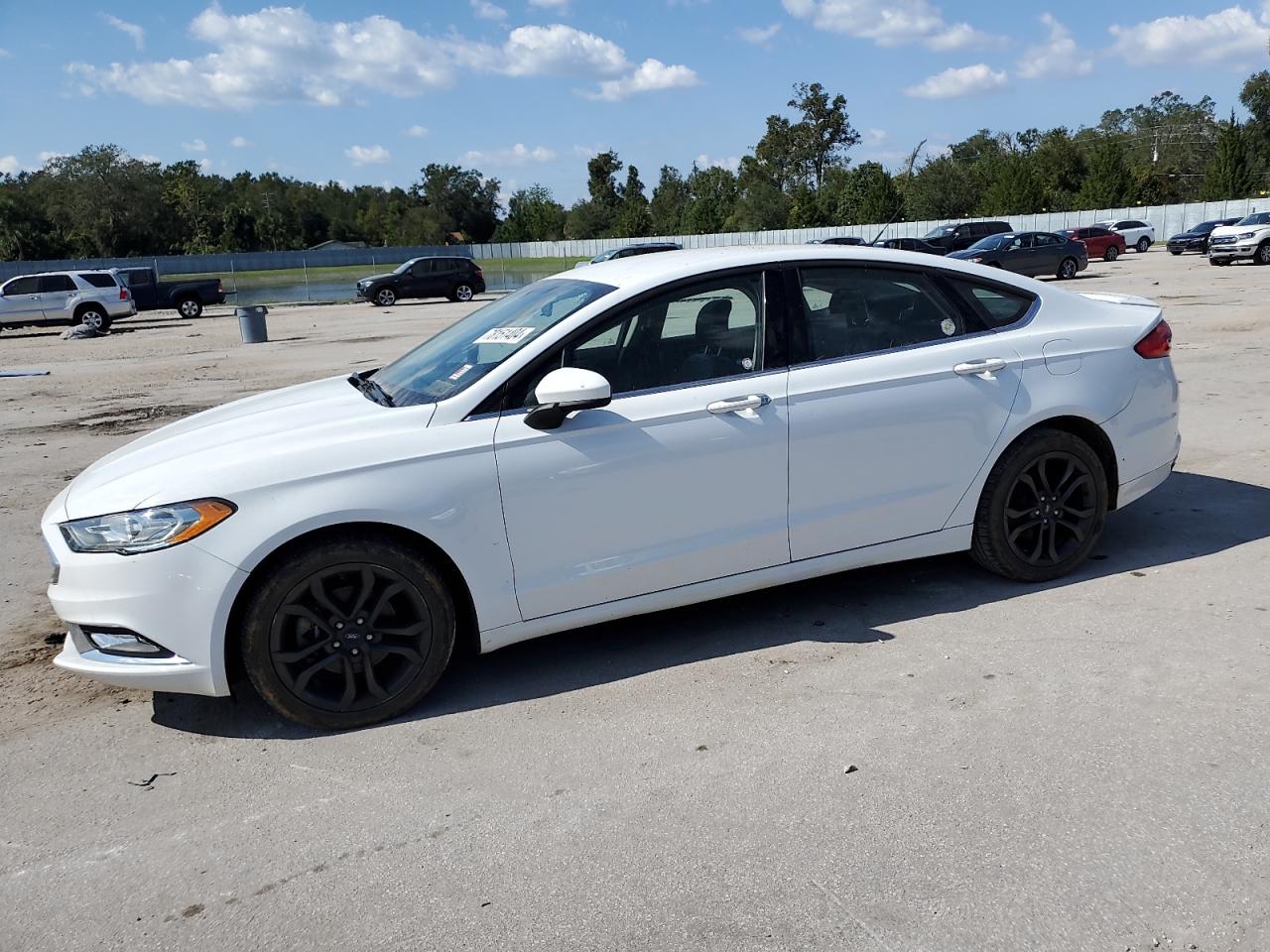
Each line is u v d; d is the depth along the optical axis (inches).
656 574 154.0
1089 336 179.3
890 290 169.5
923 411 165.0
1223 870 101.2
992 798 115.6
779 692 145.1
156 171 3612.2
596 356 151.6
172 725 147.0
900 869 104.2
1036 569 179.2
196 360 717.9
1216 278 1010.1
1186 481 241.4
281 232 4249.5
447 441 142.3
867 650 157.5
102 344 926.4
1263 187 2662.4
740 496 156.1
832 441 159.8
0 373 679.7
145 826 120.6
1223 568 182.7
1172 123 4133.9
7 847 117.6
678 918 98.7
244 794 126.7
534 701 147.6
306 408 161.0
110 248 3545.8
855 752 127.6
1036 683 142.7
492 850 111.8
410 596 142.6
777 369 159.3
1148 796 114.3
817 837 110.4
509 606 147.2
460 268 1434.5
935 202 2842.0
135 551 133.9
